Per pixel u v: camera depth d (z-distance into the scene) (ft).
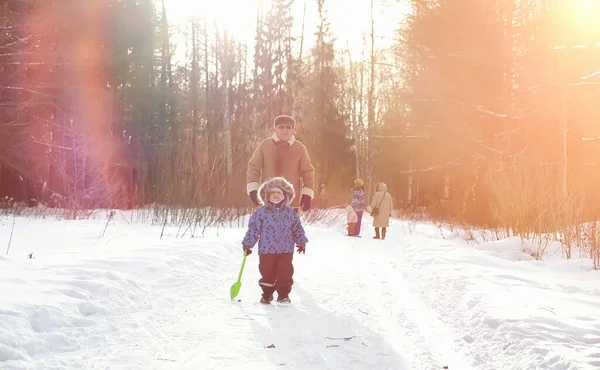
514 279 19.31
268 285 16.48
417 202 108.58
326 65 116.16
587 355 10.21
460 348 11.98
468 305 15.19
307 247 32.78
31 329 11.43
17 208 56.95
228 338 12.39
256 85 109.29
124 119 83.05
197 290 17.88
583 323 12.60
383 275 22.02
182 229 35.42
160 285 17.93
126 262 19.35
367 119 126.72
